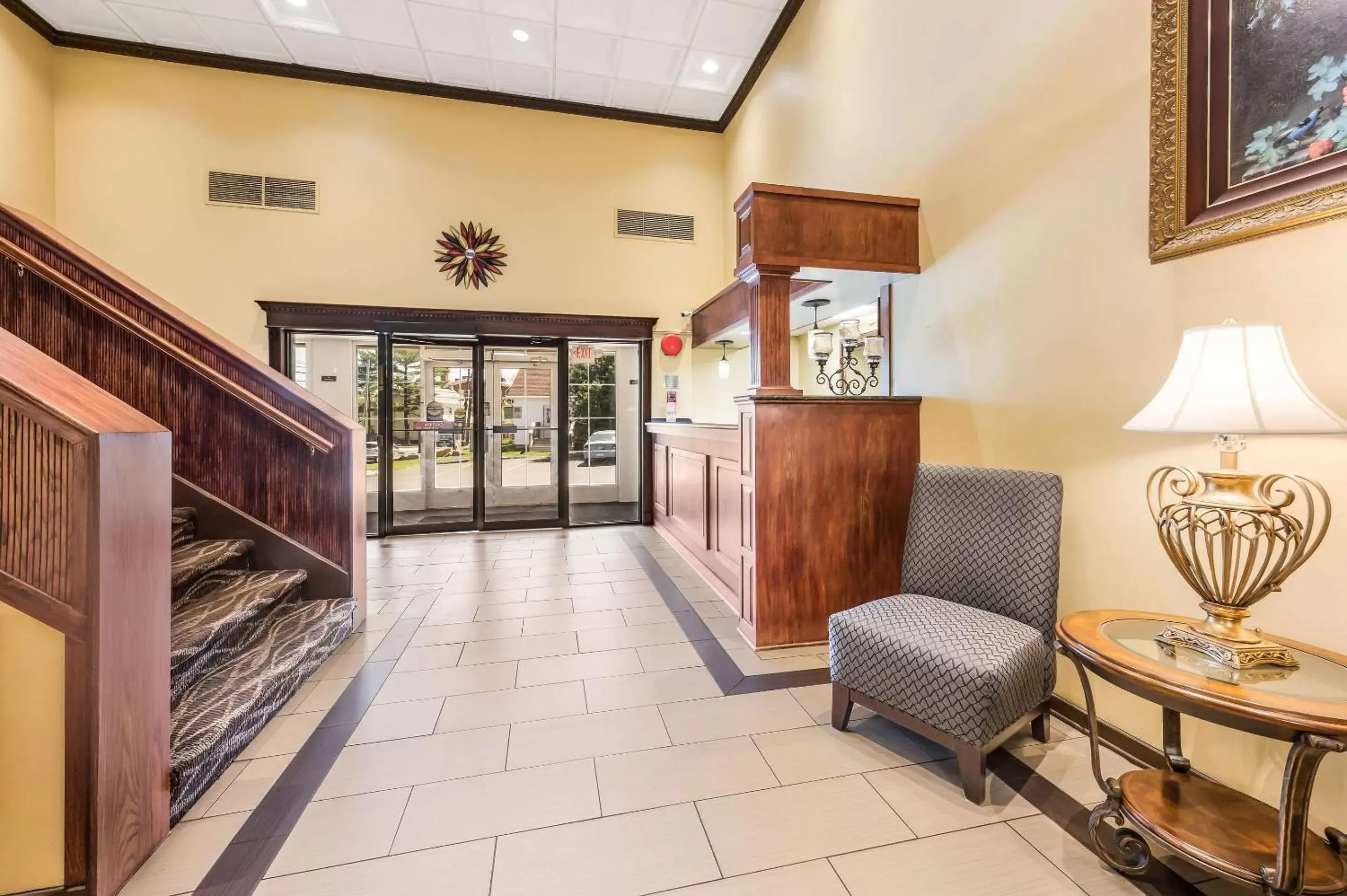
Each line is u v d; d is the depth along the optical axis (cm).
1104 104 193
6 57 428
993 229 244
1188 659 133
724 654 266
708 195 611
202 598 247
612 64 507
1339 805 138
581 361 621
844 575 279
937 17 279
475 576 398
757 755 187
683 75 525
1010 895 132
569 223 576
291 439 290
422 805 162
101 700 126
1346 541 138
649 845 147
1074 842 149
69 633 124
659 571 411
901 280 304
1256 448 157
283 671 217
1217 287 162
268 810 159
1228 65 157
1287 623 151
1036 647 180
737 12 445
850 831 152
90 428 125
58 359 270
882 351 325
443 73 518
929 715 173
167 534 152
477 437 556
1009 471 207
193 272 496
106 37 469
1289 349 146
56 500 123
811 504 274
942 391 275
